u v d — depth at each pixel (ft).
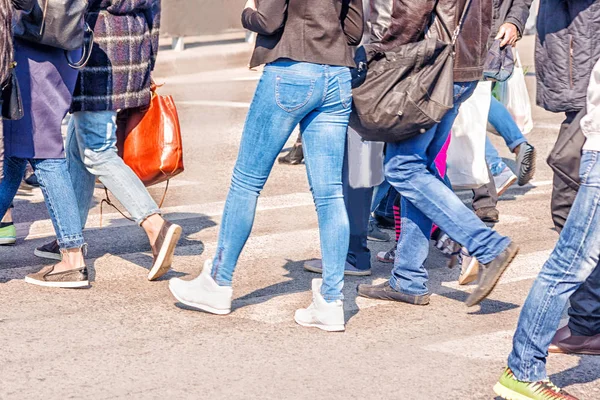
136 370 30.42
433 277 42.22
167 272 41.86
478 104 46.16
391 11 33.04
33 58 36.76
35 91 37.09
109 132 39.40
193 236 48.52
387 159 35.86
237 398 28.43
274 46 32.37
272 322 35.35
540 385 27.20
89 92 38.75
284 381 29.78
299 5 32.01
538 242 48.49
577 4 33.53
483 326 35.45
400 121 33.22
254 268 42.93
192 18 148.46
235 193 34.58
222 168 67.05
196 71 127.44
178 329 34.35
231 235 35.06
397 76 33.12
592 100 26.53
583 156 26.73
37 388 28.91
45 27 35.29
